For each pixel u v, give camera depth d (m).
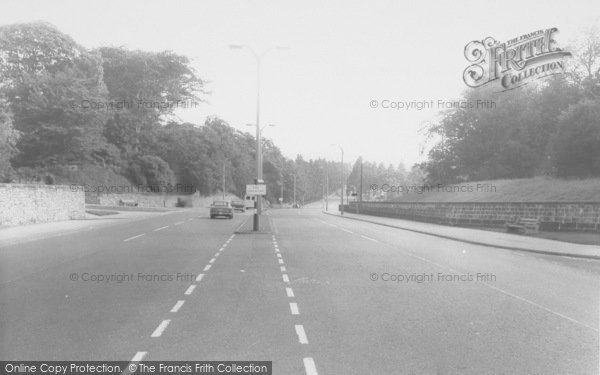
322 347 7.43
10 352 7.19
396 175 148.12
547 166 44.03
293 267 15.95
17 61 58.44
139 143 83.38
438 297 11.36
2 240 22.69
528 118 52.31
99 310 9.76
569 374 6.41
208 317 9.21
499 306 10.47
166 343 7.60
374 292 11.87
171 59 83.56
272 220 51.16
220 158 104.81
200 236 27.73
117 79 81.12
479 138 59.12
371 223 49.06
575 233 28.38
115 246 22.02
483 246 24.55
